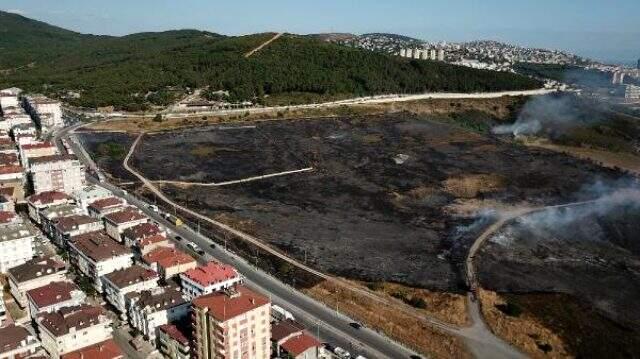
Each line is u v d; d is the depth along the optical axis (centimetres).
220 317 14638
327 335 18475
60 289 18825
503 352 18250
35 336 17638
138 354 17375
